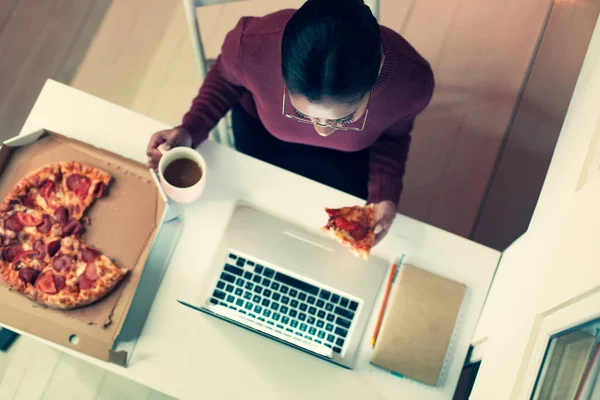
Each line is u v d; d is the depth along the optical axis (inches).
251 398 45.3
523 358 33.7
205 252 47.3
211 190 48.3
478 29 79.9
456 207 75.0
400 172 51.7
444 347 46.3
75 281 43.7
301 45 31.0
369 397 45.8
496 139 76.9
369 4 52.3
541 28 77.0
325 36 30.5
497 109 77.6
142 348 45.3
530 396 31.2
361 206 48.3
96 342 43.3
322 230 45.6
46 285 43.4
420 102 45.9
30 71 78.7
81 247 44.7
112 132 48.8
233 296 46.2
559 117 71.0
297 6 81.0
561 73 71.4
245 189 48.5
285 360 46.1
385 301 47.1
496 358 39.4
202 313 46.3
